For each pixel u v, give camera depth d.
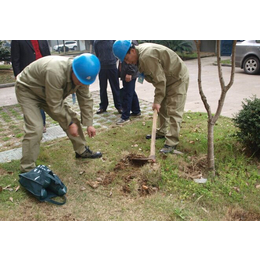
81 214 2.83
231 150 3.84
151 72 3.65
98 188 3.26
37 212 2.87
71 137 3.75
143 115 5.98
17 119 6.16
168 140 4.05
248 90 8.14
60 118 3.29
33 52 4.90
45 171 3.11
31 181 3.06
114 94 6.00
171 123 4.02
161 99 3.81
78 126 3.74
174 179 3.30
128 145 4.33
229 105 6.61
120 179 3.40
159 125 4.92
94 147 4.33
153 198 3.01
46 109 3.54
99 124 5.52
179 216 2.75
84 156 3.93
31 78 3.17
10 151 4.34
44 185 3.05
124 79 5.25
